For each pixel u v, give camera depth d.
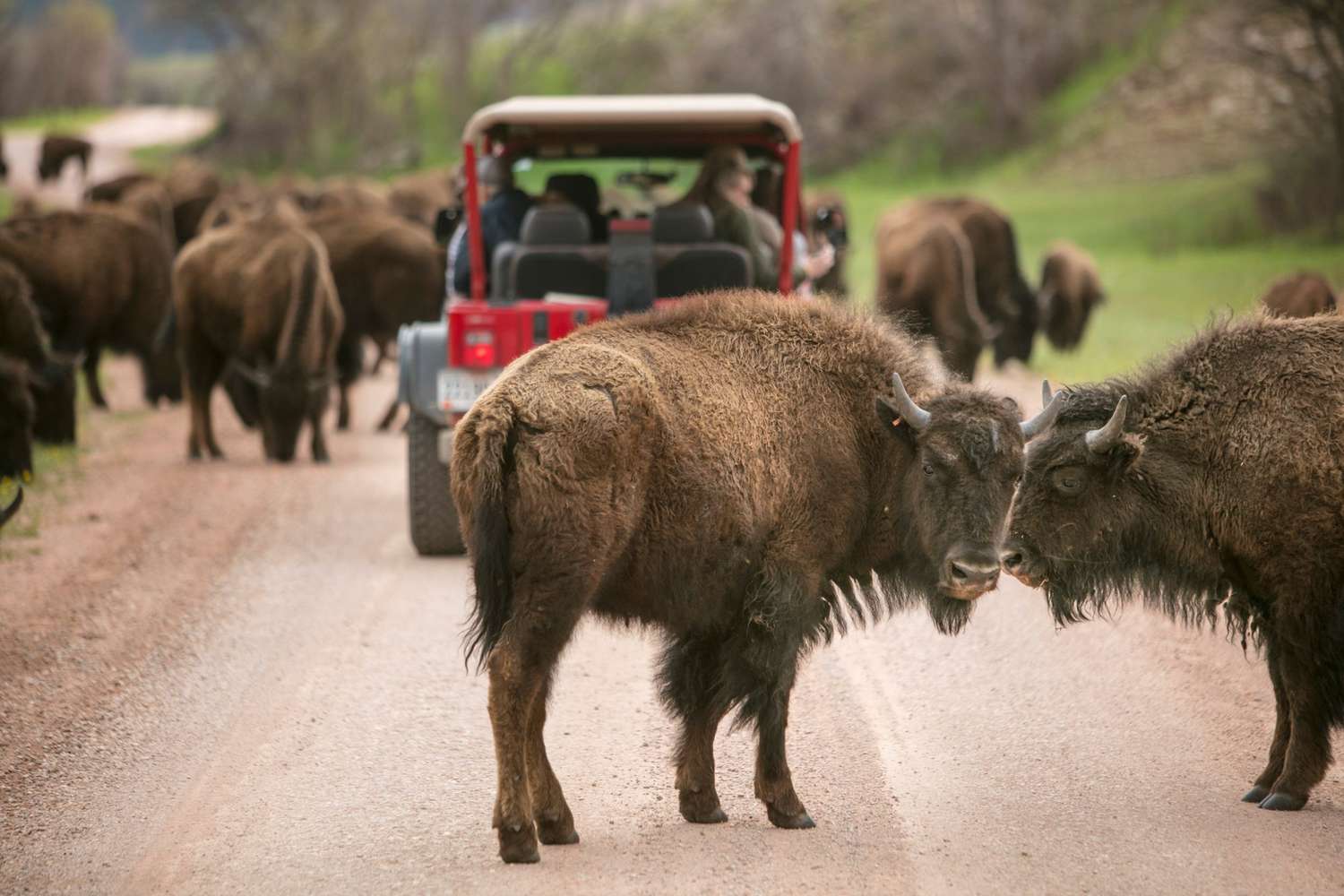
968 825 20.84
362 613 32.28
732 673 20.91
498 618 19.31
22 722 24.98
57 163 173.88
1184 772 23.08
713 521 20.30
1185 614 24.25
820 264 41.59
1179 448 23.28
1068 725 25.28
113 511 42.78
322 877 19.06
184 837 20.42
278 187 120.00
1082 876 19.03
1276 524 22.27
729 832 20.64
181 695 26.66
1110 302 103.44
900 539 21.77
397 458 53.28
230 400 57.91
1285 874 19.09
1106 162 197.50
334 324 51.62
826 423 21.64
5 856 19.73
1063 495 23.31
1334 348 22.77
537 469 19.11
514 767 19.19
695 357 21.28
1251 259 125.69
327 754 23.81
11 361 44.47
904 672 28.48
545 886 18.70
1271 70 155.75
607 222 42.59
